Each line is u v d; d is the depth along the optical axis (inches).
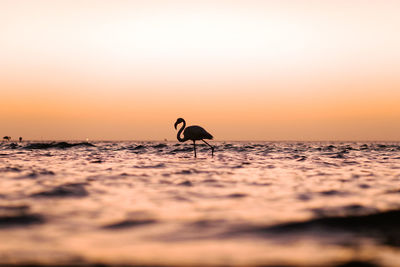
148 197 327.9
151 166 621.3
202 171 542.0
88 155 939.3
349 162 744.3
